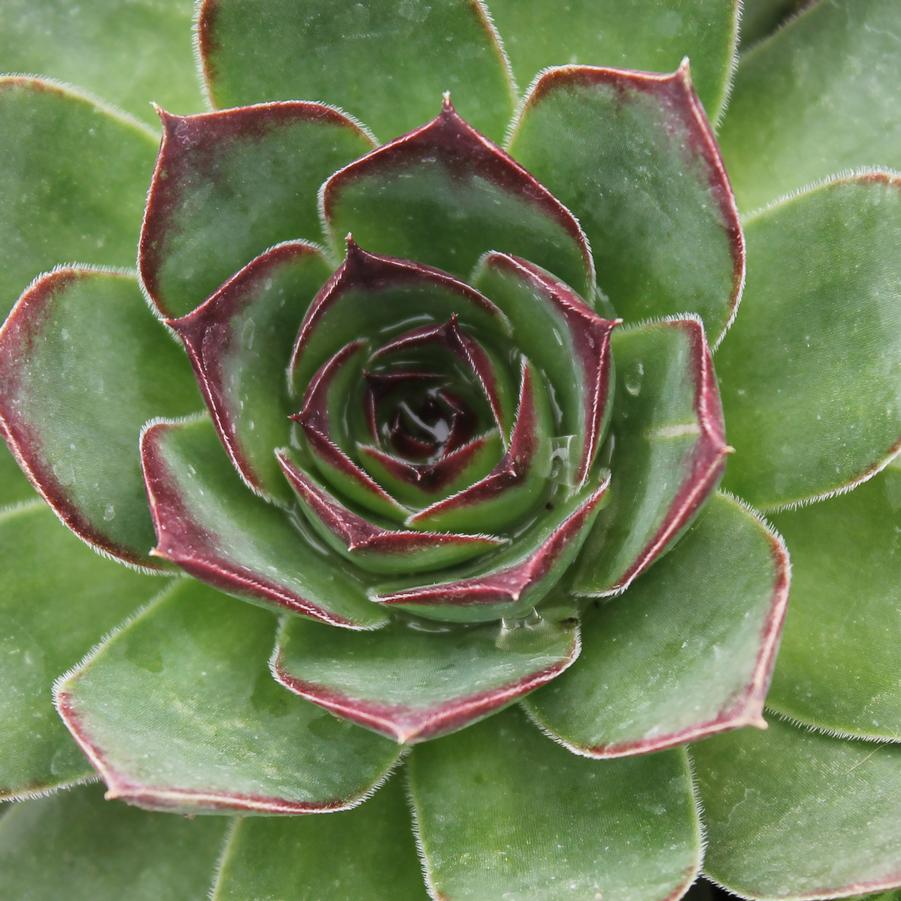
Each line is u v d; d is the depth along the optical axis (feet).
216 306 0.56
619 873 0.55
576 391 0.57
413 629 0.58
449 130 0.56
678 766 0.57
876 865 0.57
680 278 0.58
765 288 0.59
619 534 0.57
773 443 0.59
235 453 0.57
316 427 0.58
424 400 0.59
